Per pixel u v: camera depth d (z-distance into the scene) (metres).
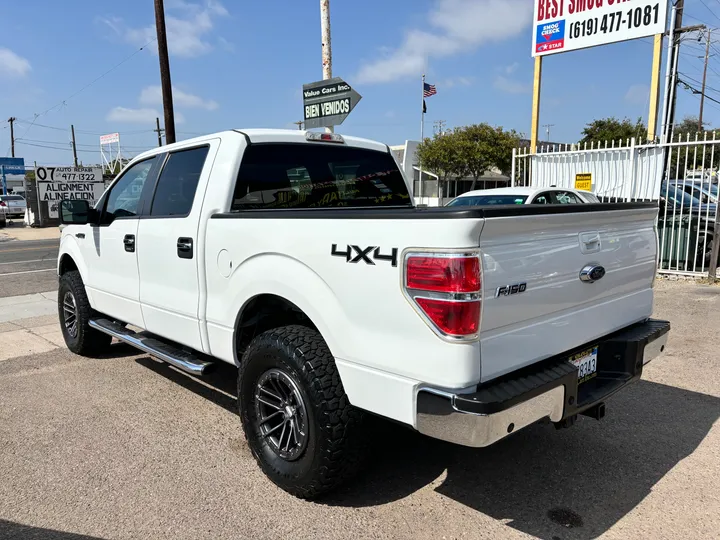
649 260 3.55
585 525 2.80
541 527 2.78
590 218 2.87
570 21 11.13
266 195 3.76
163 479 3.26
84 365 5.45
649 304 3.62
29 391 4.73
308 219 2.83
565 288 2.78
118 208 4.70
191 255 3.66
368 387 2.62
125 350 5.97
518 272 2.47
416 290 2.36
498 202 9.34
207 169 3.70
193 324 3.74
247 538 2.70
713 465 3.39
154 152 4.39
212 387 4.82
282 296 3.00
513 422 2.37
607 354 3.24
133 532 2.76
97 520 2.86
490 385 2.43
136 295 4.38
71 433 3.89
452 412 2.30
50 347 6.10
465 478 3.26
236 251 3.29
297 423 2.95
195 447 3.68
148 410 4.31
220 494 3.10
